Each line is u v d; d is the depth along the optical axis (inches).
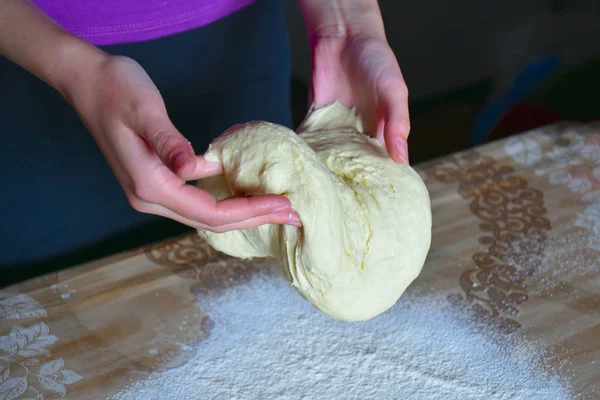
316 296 37.2
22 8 37.8
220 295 51.3
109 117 34.4
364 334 48.1
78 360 45.6
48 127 54.5
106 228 61.9
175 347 47.1
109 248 62.9
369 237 37.7
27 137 54.5
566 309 49.4
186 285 52.0
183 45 54.9
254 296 51.4
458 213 58.4
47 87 52.6
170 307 50.1
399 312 49.9
